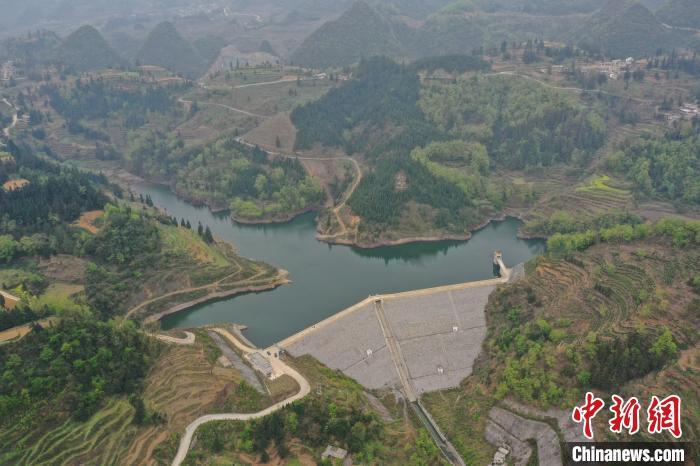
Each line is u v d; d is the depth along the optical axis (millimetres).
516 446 170750
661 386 163875
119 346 191875
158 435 163875
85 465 154500
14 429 159375
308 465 159000
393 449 169500
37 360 178375
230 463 156625
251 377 191750
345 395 185500
